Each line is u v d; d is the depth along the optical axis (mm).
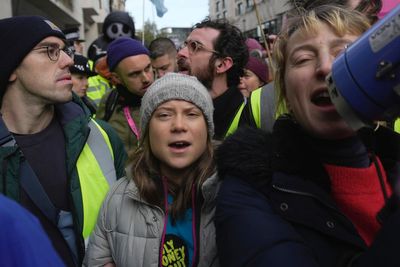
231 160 1011
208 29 2260
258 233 856
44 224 1565
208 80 2234
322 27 949
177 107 1397
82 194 1634
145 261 1346
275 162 969
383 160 1067
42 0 11219
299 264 804
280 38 1074
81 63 3100
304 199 929
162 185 1419
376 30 708
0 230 646
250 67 2980
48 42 1593
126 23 4754
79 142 1664
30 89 1586
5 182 1512
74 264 1595
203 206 1364
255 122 1887
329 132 951
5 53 1562
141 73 2568
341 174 986
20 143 1615
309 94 959
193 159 1407
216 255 1325
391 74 681
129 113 2633
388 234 745
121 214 1424
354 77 729
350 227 915
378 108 715
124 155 1909
